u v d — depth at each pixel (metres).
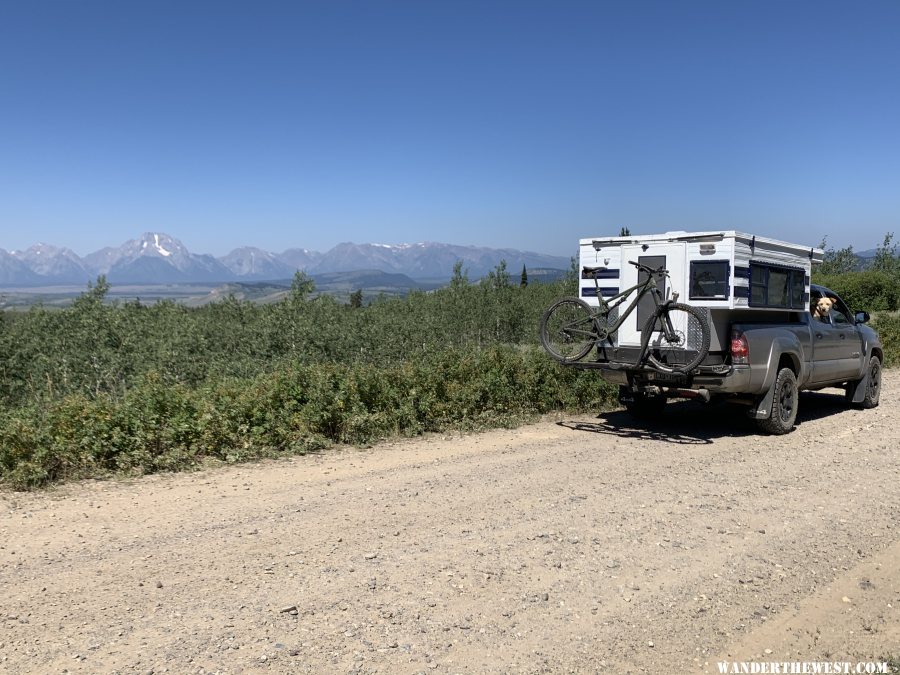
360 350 13.85
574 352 9.26
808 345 9.77
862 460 7.64
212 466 7.06
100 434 6.87
